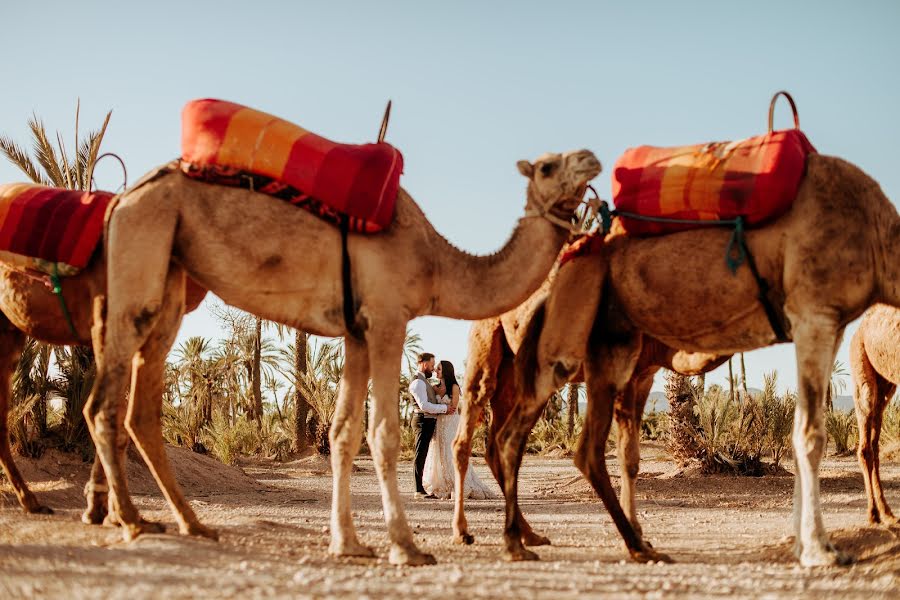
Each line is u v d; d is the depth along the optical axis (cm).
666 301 705
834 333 642
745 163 668
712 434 1727
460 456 838
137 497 1178
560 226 711
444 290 689
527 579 531
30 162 1681
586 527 999
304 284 659
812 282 641
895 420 2414
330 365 3306
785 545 726
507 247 707
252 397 4481
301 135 667
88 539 659
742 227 668
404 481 1859
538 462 2891
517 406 746
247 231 645
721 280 678
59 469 1296
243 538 715
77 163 1623
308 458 3006
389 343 655
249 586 457
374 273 658
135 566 511
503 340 835
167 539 618
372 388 652
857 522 952
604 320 747
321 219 659
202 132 655
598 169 697
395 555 615
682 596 476
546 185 704
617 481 1622
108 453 636
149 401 693
